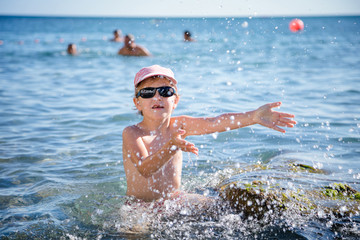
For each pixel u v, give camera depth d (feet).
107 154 13.74
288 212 8.50
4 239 7.90
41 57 48.03
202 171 12.07
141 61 42.42
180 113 17.90
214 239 7.77
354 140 14.17
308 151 13.14
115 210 9.37
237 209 9.02
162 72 10.41
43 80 30.25
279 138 14.89
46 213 9.16
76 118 18.65
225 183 10.70
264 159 12.98
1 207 9.50
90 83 28.78
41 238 7.98
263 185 9.58
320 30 124.36
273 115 9.91
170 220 8.70
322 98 21.49
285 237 7.70
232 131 16.25
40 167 12.47
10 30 144.66
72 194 10.41
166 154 8.85
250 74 30.99
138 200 10.00
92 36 103.40
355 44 62.44
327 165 11.60
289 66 36.09
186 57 45.06
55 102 22.31
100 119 18.43
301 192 9.26
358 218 8.21
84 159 13.24
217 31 117.50
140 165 9.30
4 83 28.71
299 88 24.58
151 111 10.30
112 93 24.88
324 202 8.87
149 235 8.05
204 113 17.83
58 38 92.63
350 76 29.12
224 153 13.71
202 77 29.55
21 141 15.16
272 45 62.44
